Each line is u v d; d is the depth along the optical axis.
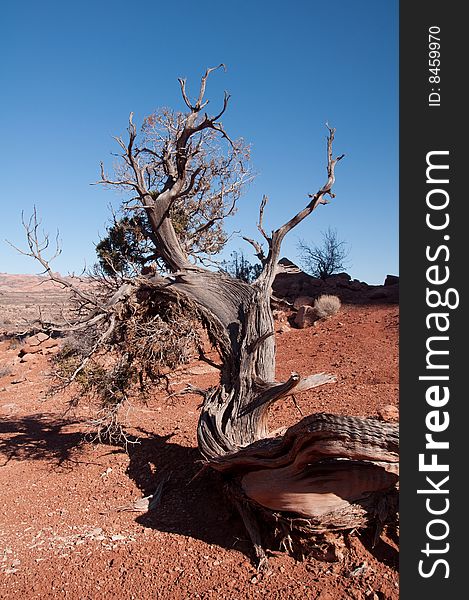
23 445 13.83
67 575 7.63
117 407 11.63
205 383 16.88
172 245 11.16
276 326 22.97
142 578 7.35
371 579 6.46
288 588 6.61
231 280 10.74
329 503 6.87
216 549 7.77
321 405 12.26
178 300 10.72
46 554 8.29
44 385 21.03
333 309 22.84
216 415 9.16
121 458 11.95
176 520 8.91
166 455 11.60
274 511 7.27
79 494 10.53
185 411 14.77
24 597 7.25
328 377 9.05
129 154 11.16
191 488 9.95
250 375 9.45
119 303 10.88
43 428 15.38
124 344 11.45
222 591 6.80
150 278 11.07
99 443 12.95
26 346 26.52
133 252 13.51
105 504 9.97
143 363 11.62
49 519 9.60
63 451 12.98
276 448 7.30
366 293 24.75
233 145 11.95
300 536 7.05
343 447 6.44
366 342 18.59
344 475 6.93
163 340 11.04
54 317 11.53
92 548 8.30
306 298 24.27
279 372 16.61
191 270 10.99
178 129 12.34
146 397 12.61
